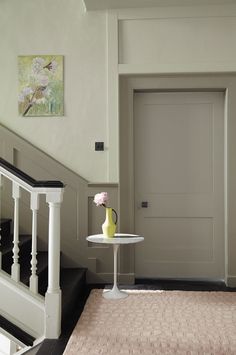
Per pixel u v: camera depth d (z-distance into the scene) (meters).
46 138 4.04
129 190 4.04
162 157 4.18
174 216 4.17
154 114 4.20
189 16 3.94
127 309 3.07
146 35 3.99
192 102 4.18
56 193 2.59
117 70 3.99
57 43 4.05
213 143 4.15
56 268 2.58
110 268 3.98
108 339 2.47
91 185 3.96
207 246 4.15
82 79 4.04
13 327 2.61
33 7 4.07
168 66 3.94
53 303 2.55
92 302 3.25
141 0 3.80
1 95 4.06
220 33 3.94
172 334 2.55
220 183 4.14
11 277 2.66
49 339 2.51
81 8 4.05
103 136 4.02
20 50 4.06
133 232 4.04
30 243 3.70
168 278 4.16
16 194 2.66
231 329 2.64
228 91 4.00
